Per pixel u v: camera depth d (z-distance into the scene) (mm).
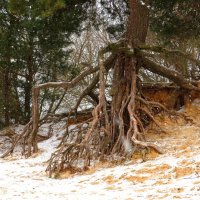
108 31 19422
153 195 8727
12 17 19047
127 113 15539
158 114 17094
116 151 14000
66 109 28922
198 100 18250
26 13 15047
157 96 18234
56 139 18891
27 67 21609
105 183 10867
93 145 14461
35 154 16719
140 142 13344
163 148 13648
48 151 16922
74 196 9188
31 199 8953
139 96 16328
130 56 16094
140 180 10664
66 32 18297
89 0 17375
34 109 17328
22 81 22250
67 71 21891
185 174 10461
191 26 18438
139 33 16109
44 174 12883
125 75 16172
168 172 10789
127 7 18609
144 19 16094
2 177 12320
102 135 14875
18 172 13203
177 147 13523
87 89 17875
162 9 18047
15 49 19562
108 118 15297
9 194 9602
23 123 22688
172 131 15703
